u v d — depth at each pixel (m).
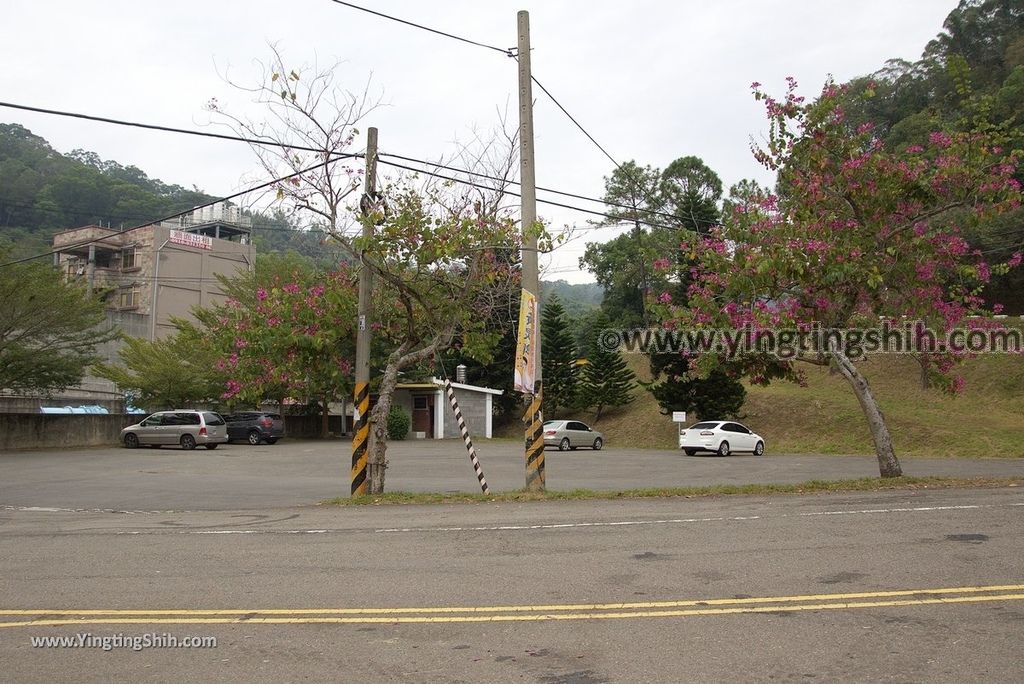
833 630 5.92
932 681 4.86
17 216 74.50
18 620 6.44
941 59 57.03
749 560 8.41
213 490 19.09
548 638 5.82
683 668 5.14
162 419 35.34
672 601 6.81
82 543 10.11
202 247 65.06
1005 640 5.64
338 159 14.49
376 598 7.05
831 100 15.75
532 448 15.28
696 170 64.75
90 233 63.25
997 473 22.34
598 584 7.46
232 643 5.79
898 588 7.12
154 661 5.41
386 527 11.14
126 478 22.28
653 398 52.41
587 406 51.69
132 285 60.59
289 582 7.69
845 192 16.00
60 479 21.80
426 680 5.00
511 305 16.97
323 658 5.45
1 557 9.11
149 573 8.16
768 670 5.08
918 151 16.08
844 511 11.88
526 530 10.60
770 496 14.32
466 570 8.13
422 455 33.06
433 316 15.70
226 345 15.73
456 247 14.18
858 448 36.34
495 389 51.53
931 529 10.12
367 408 15.53
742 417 42.06
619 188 65.25
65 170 80.69
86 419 36.16
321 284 16.62
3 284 30.59
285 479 22.42
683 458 32.22
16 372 31.11
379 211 13.88
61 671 5.23
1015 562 8.15
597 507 13.08
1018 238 37.19
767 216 16.31
